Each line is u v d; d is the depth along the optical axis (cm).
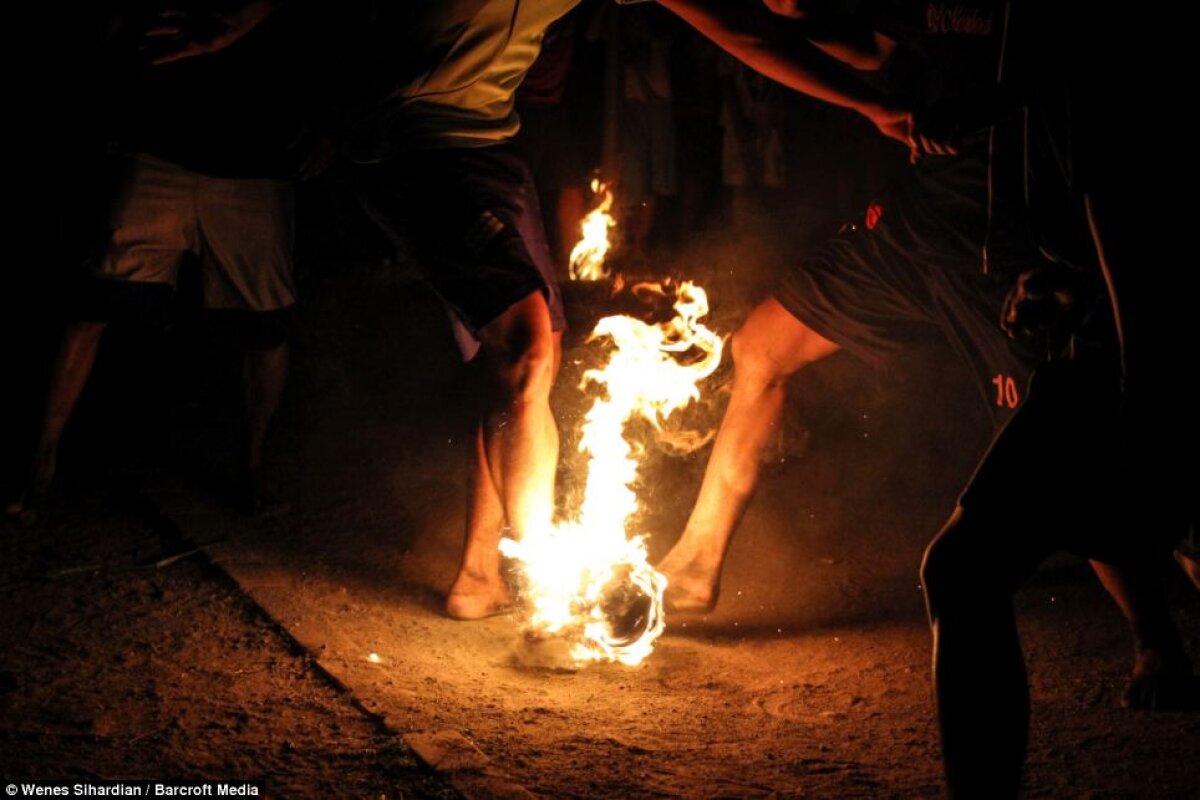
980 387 432
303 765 336
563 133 866
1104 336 293
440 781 325
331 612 454
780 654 430
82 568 495
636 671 414
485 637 441
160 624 441
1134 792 323
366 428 690
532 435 419
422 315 845
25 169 850
